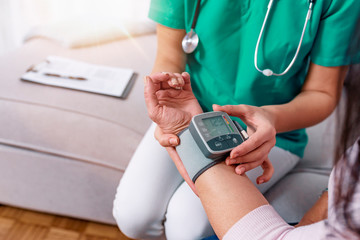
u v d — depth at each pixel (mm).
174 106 689
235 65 817
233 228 497
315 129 1177
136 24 1751
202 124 587
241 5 741
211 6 754
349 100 365
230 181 550
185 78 678
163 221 853
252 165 599
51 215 1202
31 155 1043
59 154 1047
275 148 896
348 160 389
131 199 797
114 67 1389
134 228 818
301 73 858
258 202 523
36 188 1102
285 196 857
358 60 355
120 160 1053
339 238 388
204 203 557
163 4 794
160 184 798
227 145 582
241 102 871
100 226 1188
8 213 1185
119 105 1160
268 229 482
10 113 1073
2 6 2098
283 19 737
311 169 996
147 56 1532
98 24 1676
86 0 2162
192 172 585
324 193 698
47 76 1236
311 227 443
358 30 354
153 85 621
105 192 1079
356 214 369
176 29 825
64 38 1528
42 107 1097
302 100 807
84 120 1083
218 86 871
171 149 647
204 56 826
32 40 1578
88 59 1431
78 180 1067
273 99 871
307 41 754
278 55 772
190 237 749
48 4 2154
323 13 741
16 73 1243
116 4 2189
